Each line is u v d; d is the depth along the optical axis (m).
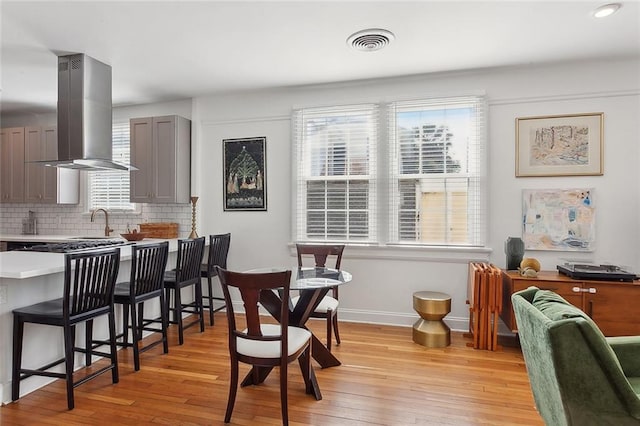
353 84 3.82
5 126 5.07
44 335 2.47
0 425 1.99
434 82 3.62
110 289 2.42
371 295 3.78
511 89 3.44
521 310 1.68
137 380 2.51
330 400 2.24
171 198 4.14
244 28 2.66
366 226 3.82
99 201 4.79
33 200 4.64
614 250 3.22
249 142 4.18
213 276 3.87
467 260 3.51
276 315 2.44
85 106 3.09
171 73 3.54
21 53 3.05
